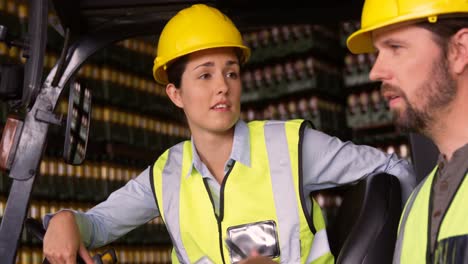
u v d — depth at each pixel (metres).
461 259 1.34
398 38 1.52
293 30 5.82
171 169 2.37
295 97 5.81
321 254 2.22
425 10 1.49
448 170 1.46
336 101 5.88
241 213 2.23
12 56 4.87
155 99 6.34
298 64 5.80
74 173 5.46
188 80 2.27
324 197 5.55
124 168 5.99
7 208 2.15
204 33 2.25
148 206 2.46
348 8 2.30
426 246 1.47
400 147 5.60
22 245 4.97
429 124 1.51
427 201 1.53
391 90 1.56
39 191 5.14
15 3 5.00
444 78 1.48
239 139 2.29
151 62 6.33
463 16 1.48
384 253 2.05
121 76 5.97
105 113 5.78
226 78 2.26
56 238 2.16
